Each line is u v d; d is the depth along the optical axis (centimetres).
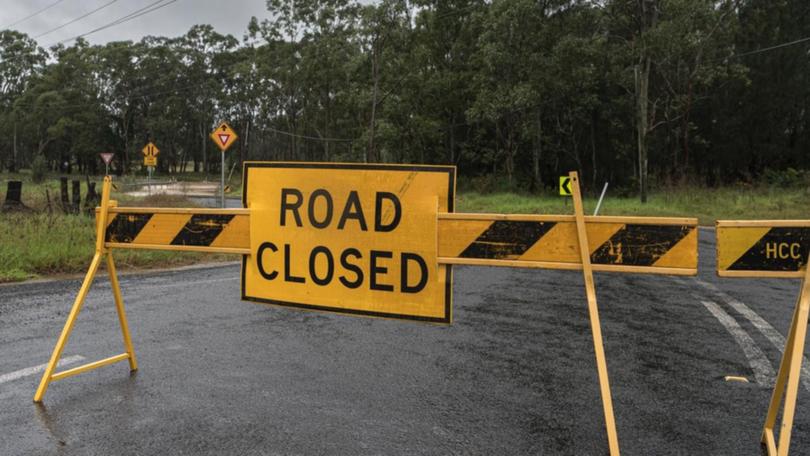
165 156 8662
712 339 540
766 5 4228
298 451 307
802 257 299
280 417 350
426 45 4791
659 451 314
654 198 2998
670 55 3419
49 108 7869
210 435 324
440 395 390
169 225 416
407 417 353
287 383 409
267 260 400
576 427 342
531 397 388
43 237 1038
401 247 364
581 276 916
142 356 466
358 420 348
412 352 486
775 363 468
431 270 358
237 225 407
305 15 5653
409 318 365
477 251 347
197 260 1059
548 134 5172
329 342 512
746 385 417
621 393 398
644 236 313
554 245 330
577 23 4097
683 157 4759
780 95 4250
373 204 369
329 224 381
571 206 2736
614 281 874
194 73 8219
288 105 7231
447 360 466
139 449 307
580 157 5419
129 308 636
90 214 1545
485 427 340
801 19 4222
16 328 546
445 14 4772
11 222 1207
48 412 354
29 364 441
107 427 333
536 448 315
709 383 420
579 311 659
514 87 3853
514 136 4631
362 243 373
